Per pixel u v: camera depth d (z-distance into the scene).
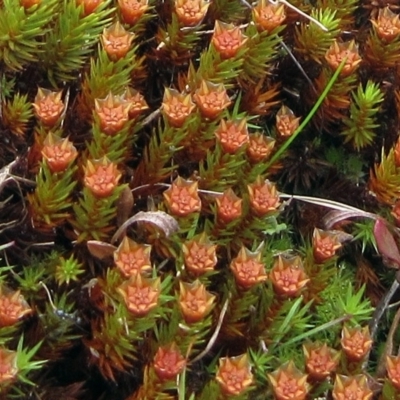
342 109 0.36
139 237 0.33
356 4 0.37
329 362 0.32
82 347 0.33
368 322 0.35
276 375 0.31
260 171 0.34
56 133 0.33
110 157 0.33
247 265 0.32
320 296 0.34
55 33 0.34
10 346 0.33
